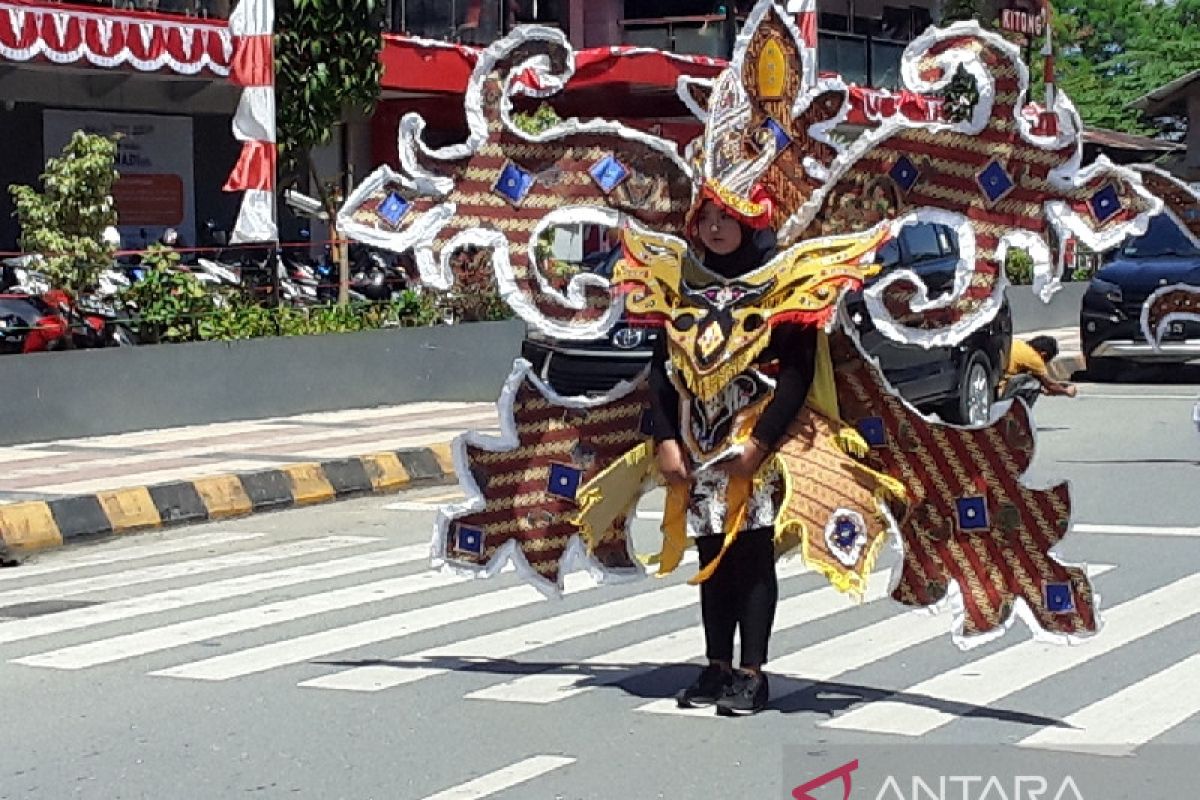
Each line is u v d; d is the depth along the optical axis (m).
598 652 12.53
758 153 10.45
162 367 25.09
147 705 11.20
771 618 10.72
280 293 29.14
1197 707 10.69
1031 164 10.30
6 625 13.91
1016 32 51.59
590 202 11.02
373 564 16.55
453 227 11.09
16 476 20.48
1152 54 79.56
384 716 10.82
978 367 25.44
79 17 28.80
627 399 11.08
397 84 36.91
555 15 46.62
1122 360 33.72
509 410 11.20
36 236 25.00
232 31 29.58
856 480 10.16
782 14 10.51
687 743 10.09
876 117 12.08
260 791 9.35
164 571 16.53
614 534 11.21
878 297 10.31
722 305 9.95
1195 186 10.55
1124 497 19.39
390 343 28.41
